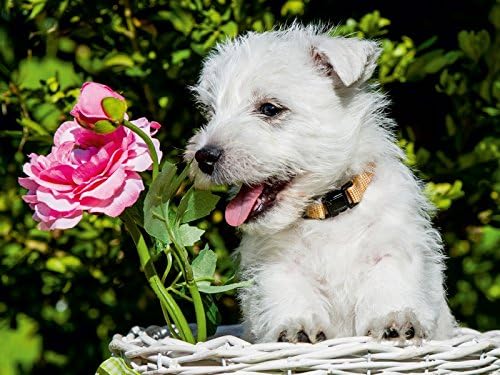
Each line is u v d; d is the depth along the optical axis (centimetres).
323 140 91
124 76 125
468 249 130
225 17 120
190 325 98
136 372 79
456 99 130
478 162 127
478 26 135
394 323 80
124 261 126
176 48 122
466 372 78
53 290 125
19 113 124
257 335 89
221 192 122
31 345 132
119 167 82
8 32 125
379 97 97
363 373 76
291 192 91
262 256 93
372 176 92
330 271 90
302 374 75
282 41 97
